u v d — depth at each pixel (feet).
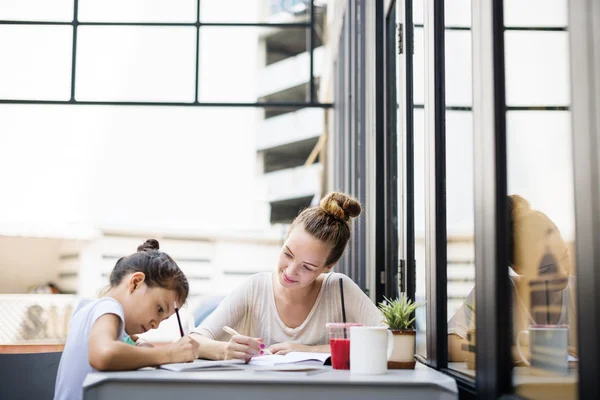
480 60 5.01
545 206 4.63
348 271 13.79
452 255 6.26
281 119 100.27
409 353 5.62
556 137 4.36
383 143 10.60
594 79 3.20
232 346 5.99
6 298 12.44
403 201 9.02
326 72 18.53
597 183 3.17
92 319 5.52
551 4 4.38
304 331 7.13
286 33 97.86
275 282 7.29
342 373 5.22
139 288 5.92
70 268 31.09
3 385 7.45
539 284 4.65
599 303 3.15
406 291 8.55
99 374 4.84
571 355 4.12
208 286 57.88
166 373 4.95
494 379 4.63
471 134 5.59
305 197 98.73
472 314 5.59
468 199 5.67
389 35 10.37
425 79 7.00
